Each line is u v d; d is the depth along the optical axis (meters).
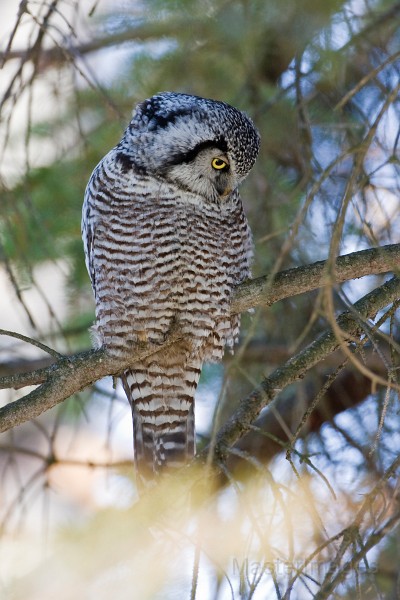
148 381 10.60
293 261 11.23
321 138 11.56
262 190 11.94
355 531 7.10
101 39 12.08
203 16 11.48
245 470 12.08
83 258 12.28
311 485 9.94
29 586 9.09
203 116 10.48
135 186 10.34
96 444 13.73
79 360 9.44
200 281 10.34
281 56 12.01
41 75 12.27
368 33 10.70
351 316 9.12
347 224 11.25
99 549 9.10
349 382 12.59
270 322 11.86
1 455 15.41
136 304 10.30
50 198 11.89
